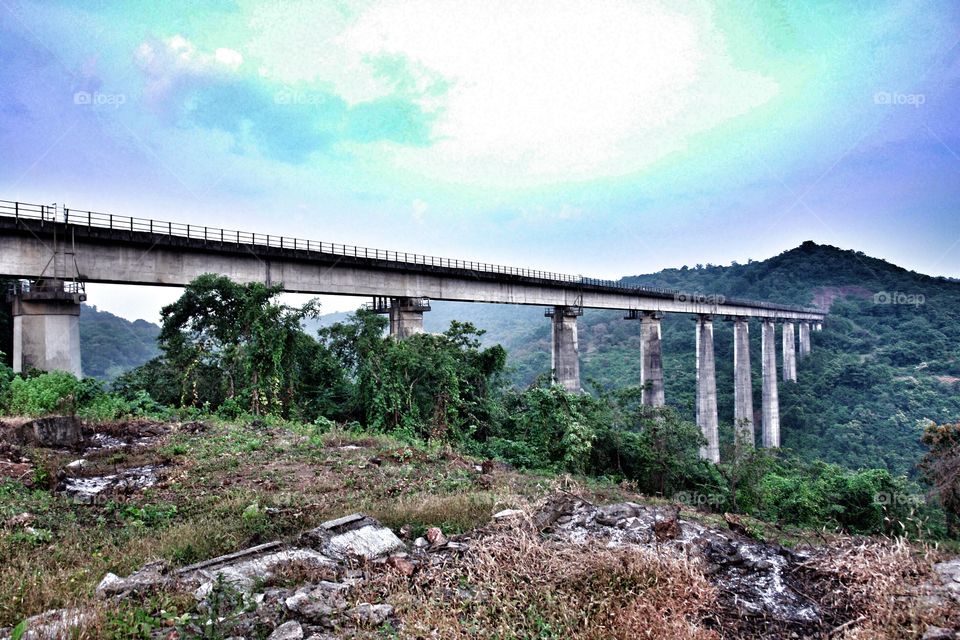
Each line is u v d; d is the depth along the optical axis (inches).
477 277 1621.6
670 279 7160.4
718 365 3700.8
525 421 1011.9
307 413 1010.7
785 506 944.3
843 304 4771.2
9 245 843.4
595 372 3742.6
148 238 977.5
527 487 526.9
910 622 208.2
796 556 288.8
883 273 5738.2
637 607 208.2
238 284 1025.5
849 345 3978.8
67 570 268.5
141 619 197.5
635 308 2213.3
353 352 1105.4
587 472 954.7
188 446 621.0
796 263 6451.8
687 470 1124.5
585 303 2005.4
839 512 932.6
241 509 409.1
